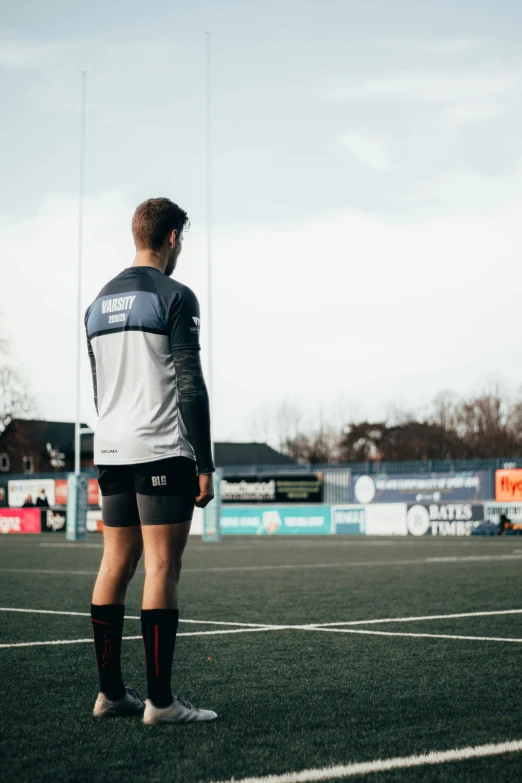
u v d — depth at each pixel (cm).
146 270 414
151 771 322
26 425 5984
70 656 585
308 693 464
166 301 403
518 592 1030
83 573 1380
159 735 375
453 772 320
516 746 354
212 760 335
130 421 400
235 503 3541
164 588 397
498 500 3038
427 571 1379
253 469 3538
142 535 412
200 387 397
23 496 3772
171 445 398
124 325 405
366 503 3262
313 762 332
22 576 1317
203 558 1778
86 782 310
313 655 589
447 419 6588
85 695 461
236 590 1074
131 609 876
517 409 6406
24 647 624
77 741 365
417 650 607
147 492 398
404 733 377
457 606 885
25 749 353
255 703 439
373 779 311
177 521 399
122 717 410
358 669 535
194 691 470
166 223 427
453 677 507
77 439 2858
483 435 6412
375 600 948
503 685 483
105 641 410
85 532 2855
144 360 402
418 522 3134
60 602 940
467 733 377
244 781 308
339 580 1216
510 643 637
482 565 1518
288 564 1576
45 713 418
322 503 3375
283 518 3378
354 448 6881
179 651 608
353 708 427
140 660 571
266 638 669
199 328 407
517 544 2359
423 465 3188
